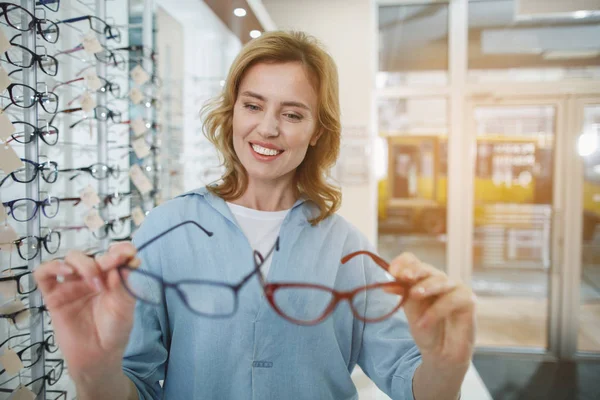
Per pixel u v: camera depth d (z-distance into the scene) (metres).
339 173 3.62
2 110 1.01
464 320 0.62
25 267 1.17
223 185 0.93
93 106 1.36
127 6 1.86
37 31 1.17
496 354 3.41
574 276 3.44
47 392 1.28
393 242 3.78
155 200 1.89
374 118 3.69
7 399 1.07
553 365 3.29
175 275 0.82
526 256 3.57
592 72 3.37
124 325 0.60
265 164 0.82
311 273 0.84
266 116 0.80
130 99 1.67
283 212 0.89
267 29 2.71
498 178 3.55
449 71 3.56
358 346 0.91
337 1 3.59
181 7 2.27
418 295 0.59
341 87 3.61
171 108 2.31
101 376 0.62
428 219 3.72
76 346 0.59
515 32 3.46
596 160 3.40
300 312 0.81
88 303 0.60
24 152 1.18
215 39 2.79
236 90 0.87
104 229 1.55
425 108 3.68
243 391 0.78
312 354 0.81
